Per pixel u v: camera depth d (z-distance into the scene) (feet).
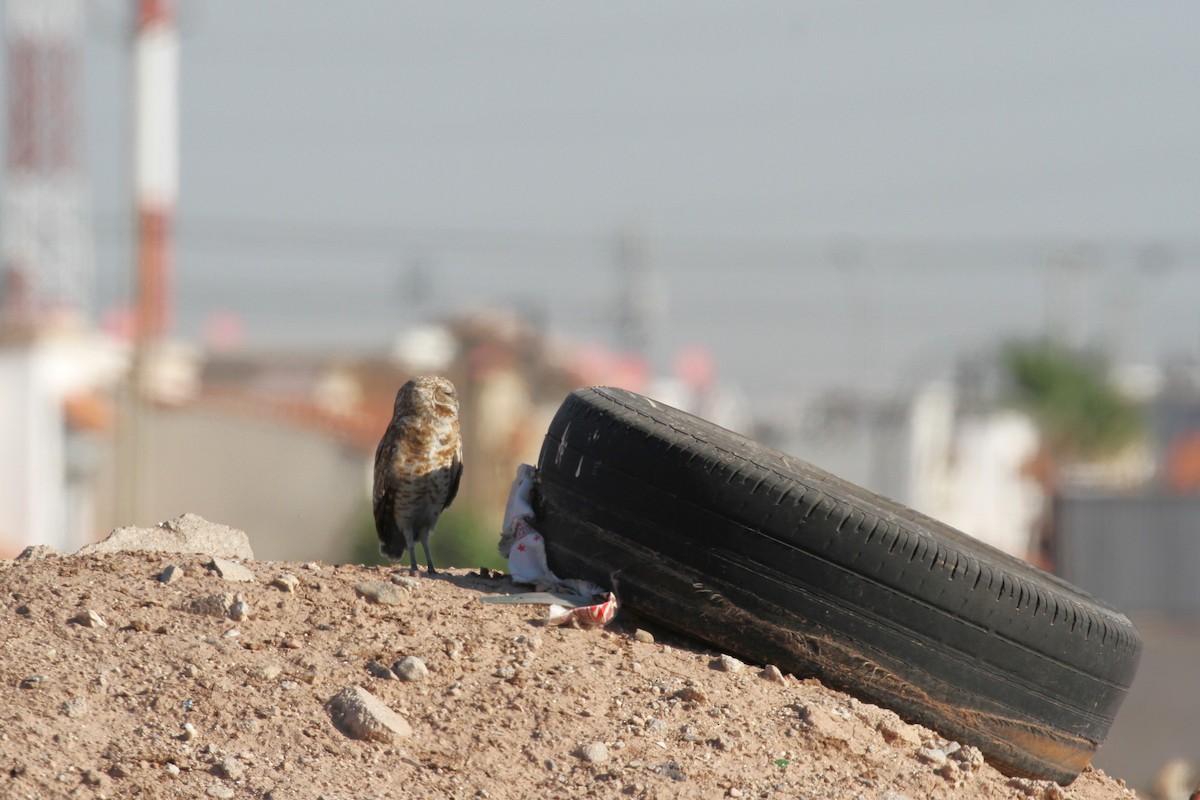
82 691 31.48
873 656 36.50
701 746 32.83
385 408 264.93
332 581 38.45
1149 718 116.98
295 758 30.42
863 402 336.29
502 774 31.09
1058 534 164.45
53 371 237.04
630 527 37.96
